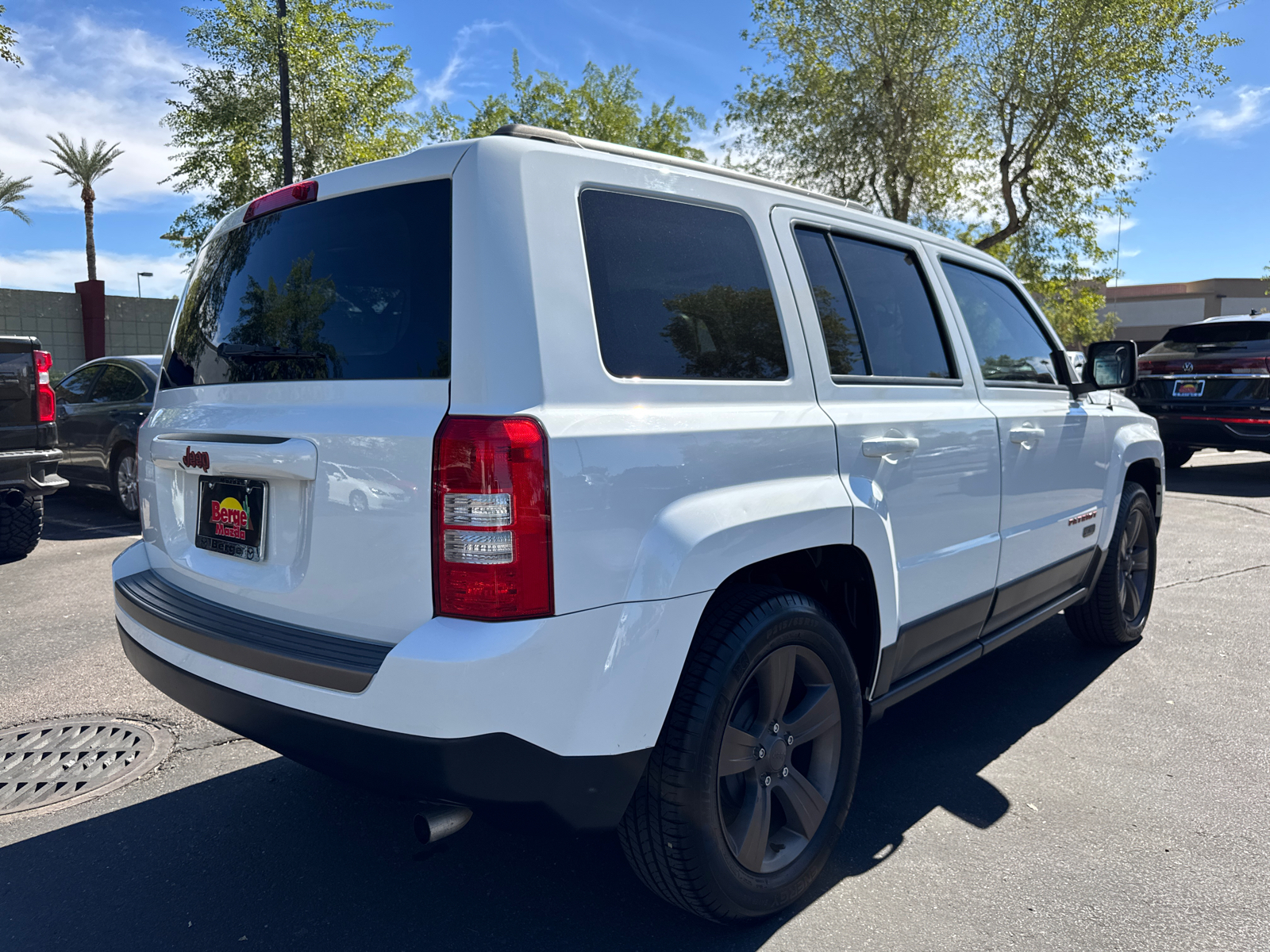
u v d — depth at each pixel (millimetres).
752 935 2264
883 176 21734
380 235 2084
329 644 1980
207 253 2691
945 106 20547
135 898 2436
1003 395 3416
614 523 1907
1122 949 2193
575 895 2439
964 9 19562
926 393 2953
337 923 2320
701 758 2023
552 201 2006
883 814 2889
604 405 1968
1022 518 3395
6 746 3375
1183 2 18578
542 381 1869
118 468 8148
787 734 2307
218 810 2918
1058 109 19625
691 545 1995
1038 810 2908
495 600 1788
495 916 2342
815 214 2748
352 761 1895
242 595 2238
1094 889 2455
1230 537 7375
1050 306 23406
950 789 3059
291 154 18172
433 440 1835
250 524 2244
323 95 20016
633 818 2068
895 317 2969
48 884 2504
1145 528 4570
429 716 1769
